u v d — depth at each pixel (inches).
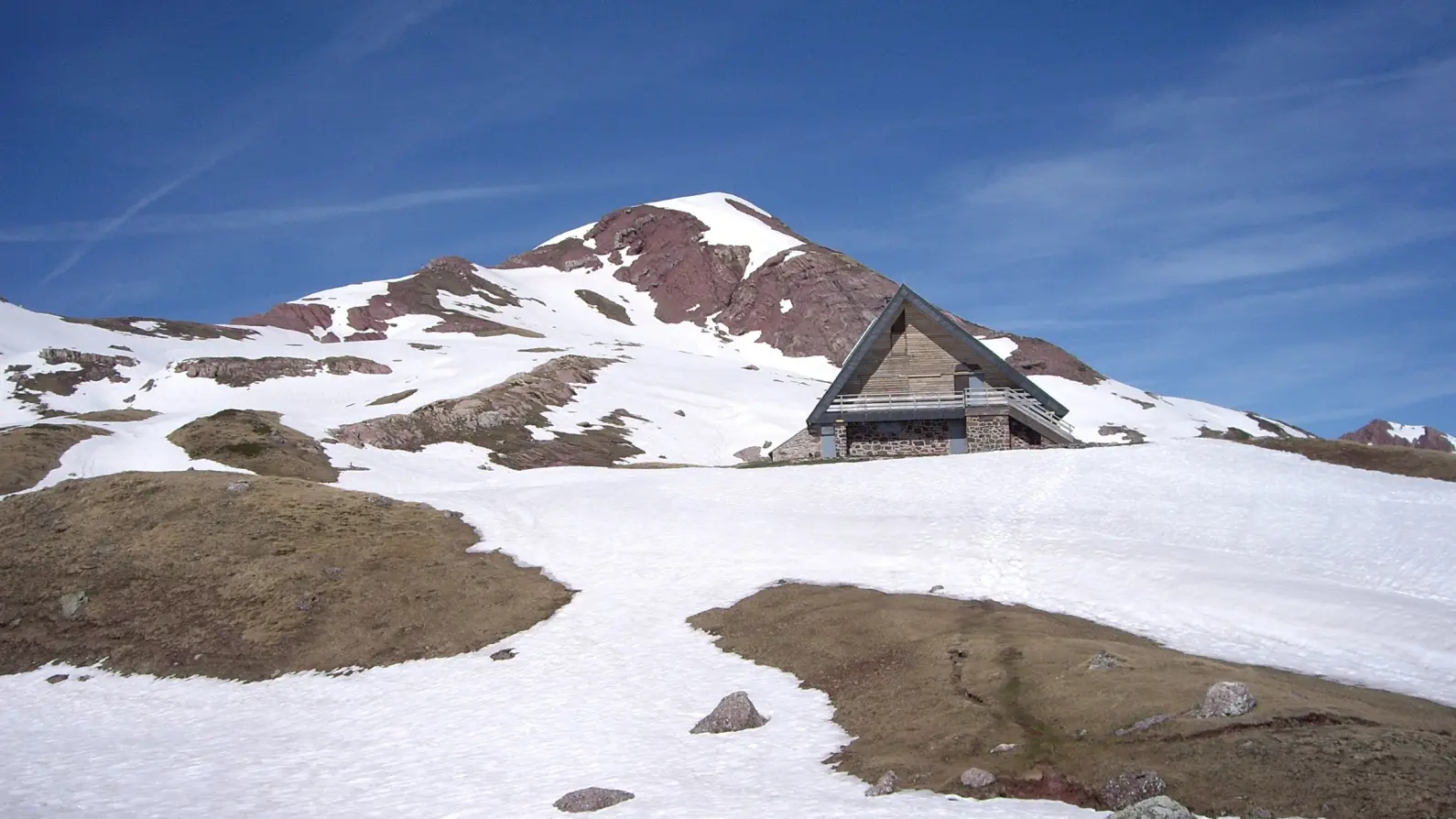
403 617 1476.4
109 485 2074.3
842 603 1262.3
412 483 2802.7
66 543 1838.1
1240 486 1608.0
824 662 1083.3
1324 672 901.8
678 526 1784.0
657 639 1264.8
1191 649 998.4
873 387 2378.2
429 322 7519.7
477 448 3452.3
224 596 1593.3
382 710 1164.5
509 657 1279.5
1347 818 599.5
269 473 2669.8
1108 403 5674.2
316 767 976.3
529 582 1563.7
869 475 1925.4
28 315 6087.6
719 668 1130.7
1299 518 1401.3
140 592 1638.8
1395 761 650.2
